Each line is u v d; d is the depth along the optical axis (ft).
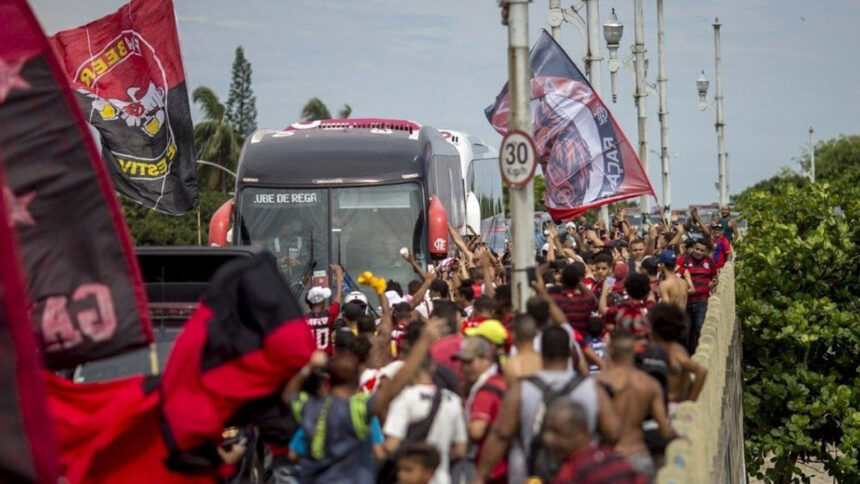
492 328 60.59
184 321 75.36
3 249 47.37
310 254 123.85
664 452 56.03
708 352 78.43
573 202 111.04
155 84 107.45
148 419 57.31
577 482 40.50
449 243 134.82
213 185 515.09
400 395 55.36
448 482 55.36
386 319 76.02
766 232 187.21
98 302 56.80
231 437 66.39
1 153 55.21
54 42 106.11
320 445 57.21
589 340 76.07
